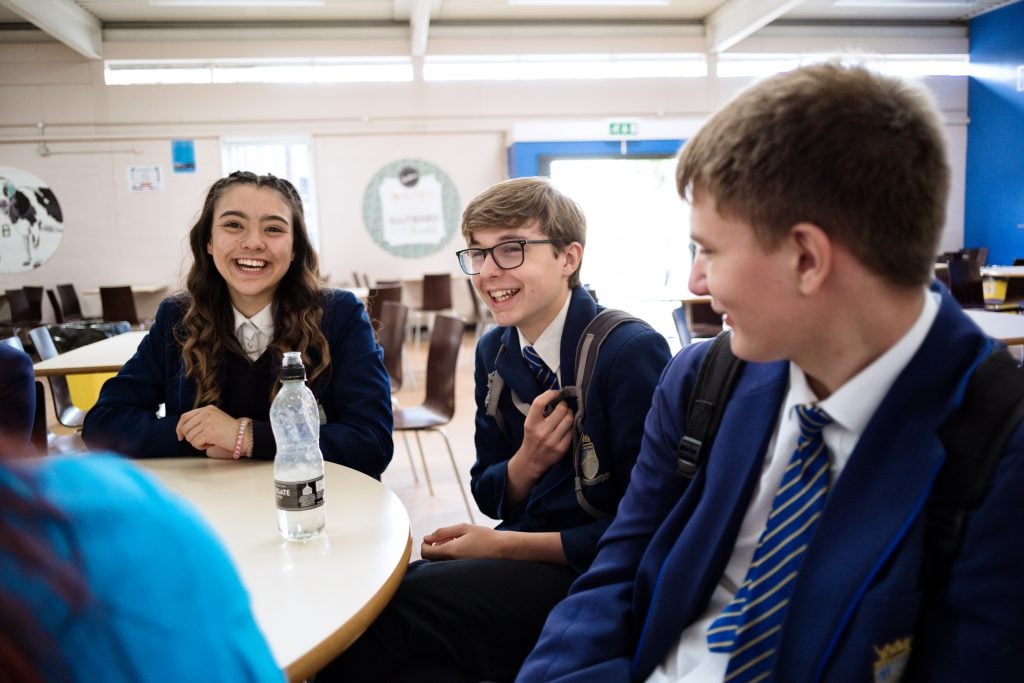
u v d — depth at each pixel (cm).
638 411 120
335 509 109
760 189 61
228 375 157
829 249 61
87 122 846
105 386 163
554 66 907
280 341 157
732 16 832
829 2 874
